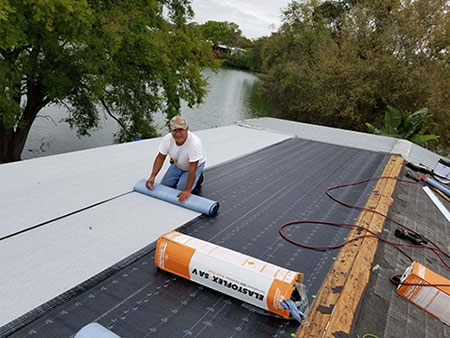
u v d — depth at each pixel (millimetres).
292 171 4414
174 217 2699
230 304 1759
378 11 15922
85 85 10625
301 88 18641
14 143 10586
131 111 12516
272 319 1679
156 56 11539
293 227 2779
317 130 7434
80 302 1676
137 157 4207
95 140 14391
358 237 2680
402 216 3361
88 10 8359
